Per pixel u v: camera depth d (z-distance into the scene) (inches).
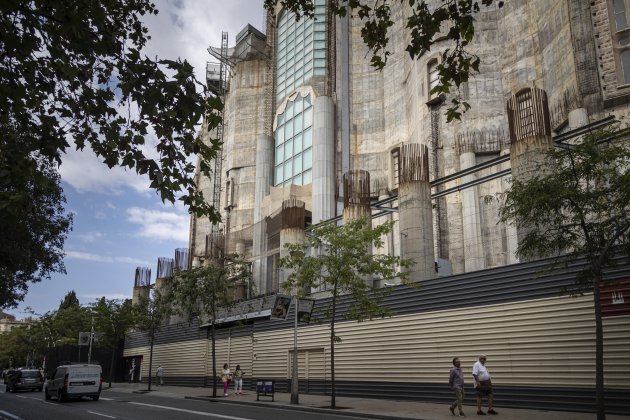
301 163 2012.8
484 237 1459.2
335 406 738.2
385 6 404.2
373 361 912.3
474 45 1641.2
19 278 882.8
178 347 1697.8
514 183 541.0
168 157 365.7
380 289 814.5
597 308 443.5
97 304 1963.6
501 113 1569.9
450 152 1571.1
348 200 1152.2
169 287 1526.8
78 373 1008.9
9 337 3695.9
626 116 1067.3
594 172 468.8
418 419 575.2
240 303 1357.0
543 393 649.0
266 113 2304.4
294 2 446.6
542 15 1425.9
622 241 482.3
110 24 371.9
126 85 338.0
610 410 583.5
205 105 346.0
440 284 815.1
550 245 488.4
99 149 388.2
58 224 795.4
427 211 1016.9
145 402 956.0
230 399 964.0
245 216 2362.2
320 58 2081.7
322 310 1059.3
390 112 1945.1
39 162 714.8
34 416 681.0
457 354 768.3
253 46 2546.8
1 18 318.7
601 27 1158.3
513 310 703.7
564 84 1277.1
